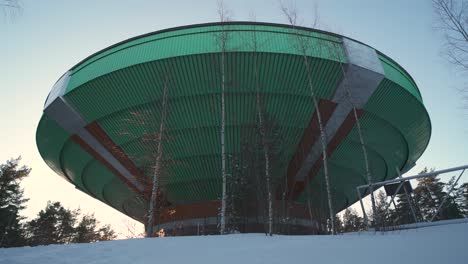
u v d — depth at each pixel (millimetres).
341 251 9516
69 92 28188
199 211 31297
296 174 33344
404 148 36938
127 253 11250
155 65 25562
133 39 26875
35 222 51031
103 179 38844
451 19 14477
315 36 26594
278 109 27906
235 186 26125
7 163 42750
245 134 27953
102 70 26797
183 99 27141
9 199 45031
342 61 25984
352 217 55125
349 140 32000
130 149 31000
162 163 25625
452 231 11969
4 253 11703
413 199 29047
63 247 12547
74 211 58844
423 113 32688
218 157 30203
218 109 27578
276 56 25312
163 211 32594
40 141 35969
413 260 7930
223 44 23625
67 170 40188
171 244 12703
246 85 26500
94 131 31062
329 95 27766
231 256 9969
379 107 29562
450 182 25453
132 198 40125
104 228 63500
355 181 37938
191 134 28922
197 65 25547
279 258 9234
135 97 27359
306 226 31469
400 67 30141
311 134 29938
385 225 18984
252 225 27328
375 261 8164
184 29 26391
